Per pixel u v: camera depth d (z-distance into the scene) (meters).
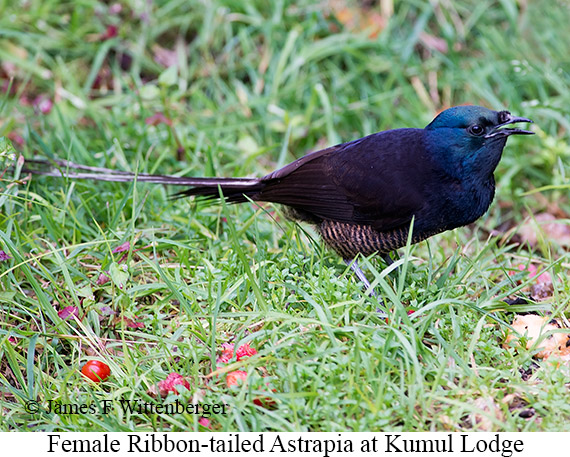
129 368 8.98
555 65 15.68
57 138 13.62
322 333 8.96
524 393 8.56
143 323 9.77
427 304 9.60
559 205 13.69
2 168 11.23
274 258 10.85
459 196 10.22
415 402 8.34
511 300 10.48
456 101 15.78
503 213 13.73
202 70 15.96
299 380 8.38
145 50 16.17
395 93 15.32
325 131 15.10
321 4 16.50
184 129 14.44
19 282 10.39
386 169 10.33
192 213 11.79
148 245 10.73
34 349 9.08
